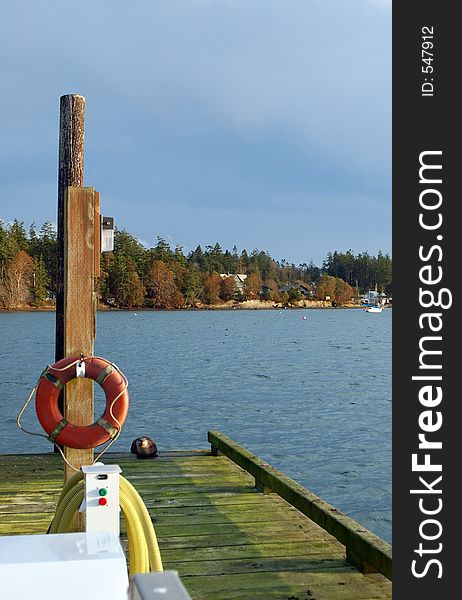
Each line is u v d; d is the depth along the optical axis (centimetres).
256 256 12888
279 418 1575
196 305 10350
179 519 468
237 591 354
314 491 928
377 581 367
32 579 173
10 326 5597
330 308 12750
